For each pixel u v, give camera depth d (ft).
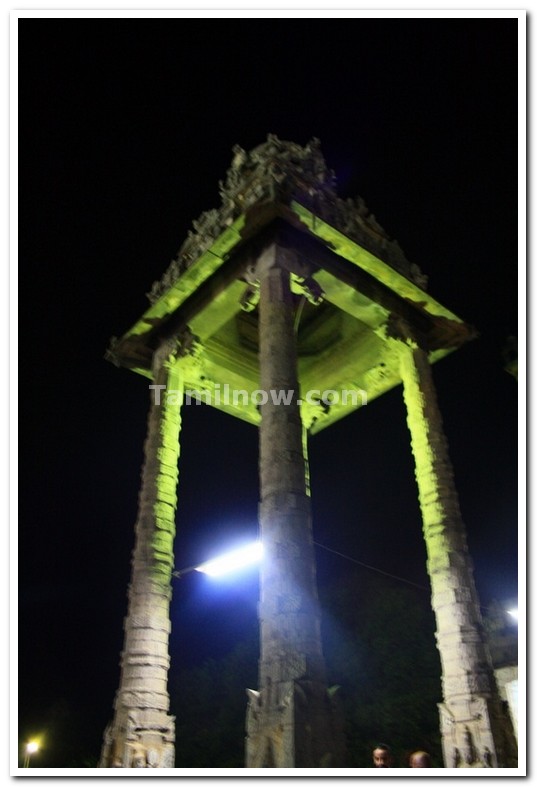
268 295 52.90
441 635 51.75
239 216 55.36
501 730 45.62
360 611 94.27
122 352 70.28
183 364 67.15
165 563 57.31
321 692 37.19
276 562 41.42
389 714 80.53
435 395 64.08
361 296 62.39
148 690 50.26
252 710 38.04
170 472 62.03
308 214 55.47
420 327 68.33
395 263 64.80
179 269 65.92
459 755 45.62
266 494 44.70
